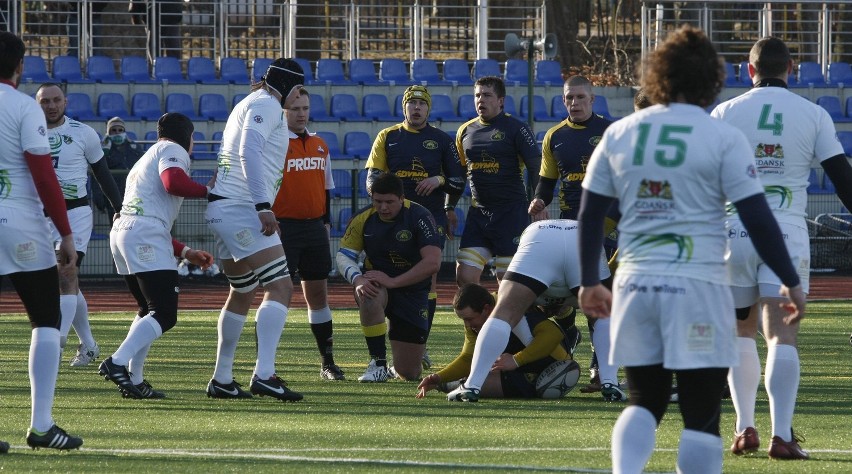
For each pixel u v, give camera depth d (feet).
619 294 43.91
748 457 59.98
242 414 75.97
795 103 61.72
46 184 59.11
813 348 119.65
